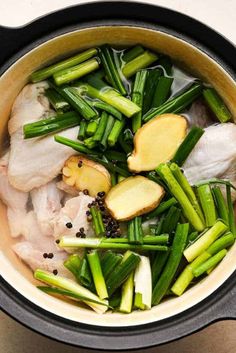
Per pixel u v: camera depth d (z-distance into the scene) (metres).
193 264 0.49
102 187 0.50
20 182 0.51
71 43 0.48
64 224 0.50
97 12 0.47
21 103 0.50
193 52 0.47
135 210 0.49
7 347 0.54
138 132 0.49
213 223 0.49
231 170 0.50
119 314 0.48
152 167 0.49
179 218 0.49
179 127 0.49
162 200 0.50
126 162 0.50
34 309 0.46
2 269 0.47
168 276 0.49
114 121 0.49
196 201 0.50
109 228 0.49
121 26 0.47
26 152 0.50
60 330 0.46
